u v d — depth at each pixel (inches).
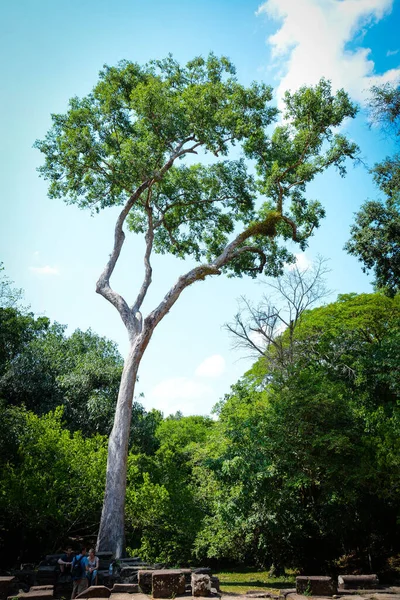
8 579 351.3
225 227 906.7
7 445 682.2
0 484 587.5
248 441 641.6
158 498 674.2
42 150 788.0
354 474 581.9
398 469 560.4
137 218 959.0
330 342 981.8
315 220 873.5
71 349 1347.2
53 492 609.3
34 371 1092.5
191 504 727.1
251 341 943.0
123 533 571.8
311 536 691.4
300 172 810.8
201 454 940.0
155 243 976.9
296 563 701.9
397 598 366.0
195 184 855.7
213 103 758.5
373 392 849.5
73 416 1077.8
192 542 738.2
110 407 1074.7
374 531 689.6
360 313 1186.6
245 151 828.0
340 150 776.9
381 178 801.6
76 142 738.8
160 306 695.7
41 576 437.7
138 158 713.6
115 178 763.4
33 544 656.4
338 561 724.0
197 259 959.6
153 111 714.2
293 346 917.8
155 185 860.6
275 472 616.7
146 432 1136.2
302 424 603.2
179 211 918.4
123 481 600.4
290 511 649.0
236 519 649.0
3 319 927.0
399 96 589.9
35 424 689.6
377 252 820.6
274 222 805.2
